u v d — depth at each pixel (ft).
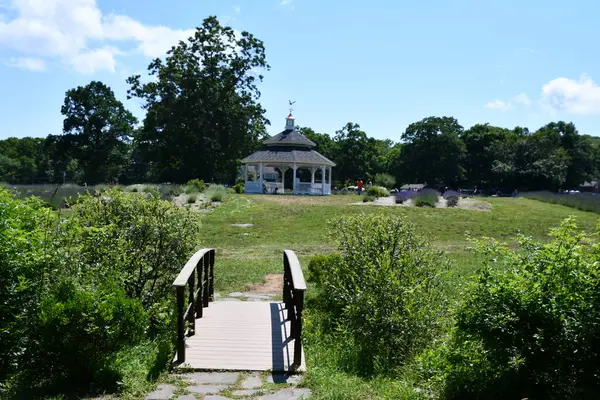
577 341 12.90
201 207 90.48
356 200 109.60
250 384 16.07
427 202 101.09
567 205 118.21
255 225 72.64
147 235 23.09
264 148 144.56
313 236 63.41
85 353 15.65
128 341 16.49
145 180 257.96
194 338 20.88
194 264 20.42
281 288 34.06
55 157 225.56
